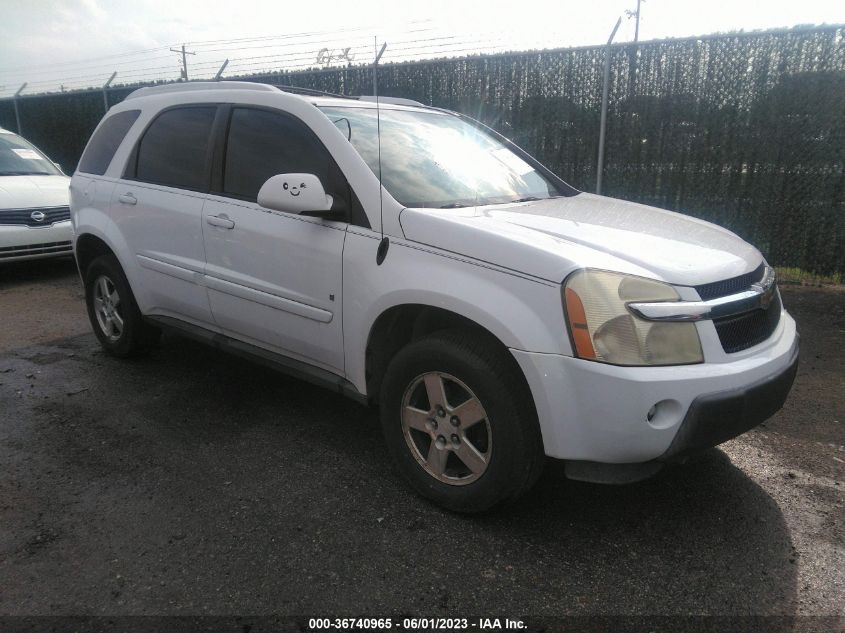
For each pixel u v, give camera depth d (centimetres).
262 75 1048
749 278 275
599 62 737
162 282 408
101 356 488
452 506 281
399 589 238
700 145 696
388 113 370
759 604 231
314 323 323
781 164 655
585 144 766
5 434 359
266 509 287
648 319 237
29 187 755
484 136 412
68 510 286
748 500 297
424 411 286
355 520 279
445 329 280
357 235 300
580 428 242
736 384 244
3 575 244
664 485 309
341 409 394
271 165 346
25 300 664
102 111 1298
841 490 305
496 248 258
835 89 616
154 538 267
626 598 234
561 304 241
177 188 395
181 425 371
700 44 676
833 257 650
